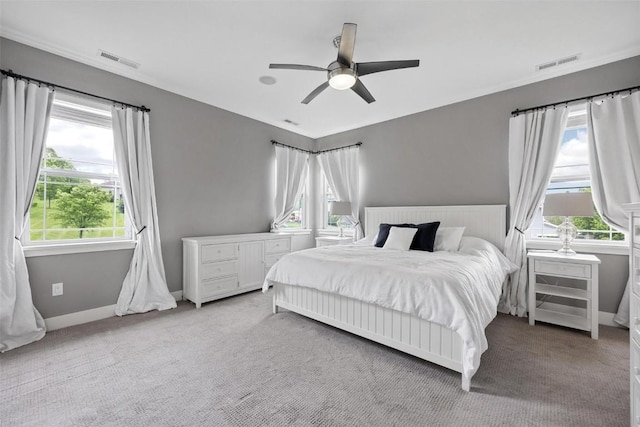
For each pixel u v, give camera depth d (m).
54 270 2.67
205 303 3.48
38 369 1.99
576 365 2.07
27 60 2.52
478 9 2.15
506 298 3.21
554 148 3.04
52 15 2.21
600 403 1.66
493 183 3.51
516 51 2.69
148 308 3.16
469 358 1.72
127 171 3.08
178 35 2.48
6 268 2.32
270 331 2.66
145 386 1.81
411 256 2.77
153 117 3.35
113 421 1.51
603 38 2.49
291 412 1.59
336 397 1.72
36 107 2.54
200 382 1.86
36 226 2.66
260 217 4.62
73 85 2.77
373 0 2.06
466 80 3.26
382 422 1.52
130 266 3.13
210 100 3.85
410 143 4.24
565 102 3.01
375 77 3.20
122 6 2.13
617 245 2.79
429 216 3.92
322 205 5.44
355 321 2.39
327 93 3.64
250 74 3.16
